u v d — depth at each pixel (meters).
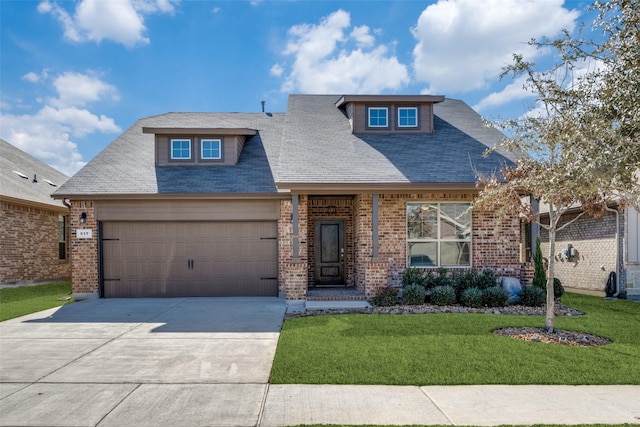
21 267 15.09
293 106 15.02
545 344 6.45
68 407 4.37
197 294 12.05
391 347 6.30
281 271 11.93
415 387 4.84
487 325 7.75
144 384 5.02
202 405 4.39
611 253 12.52
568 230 14.70
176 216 11.94
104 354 6.25
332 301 10.48
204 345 6.73
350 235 13.17
